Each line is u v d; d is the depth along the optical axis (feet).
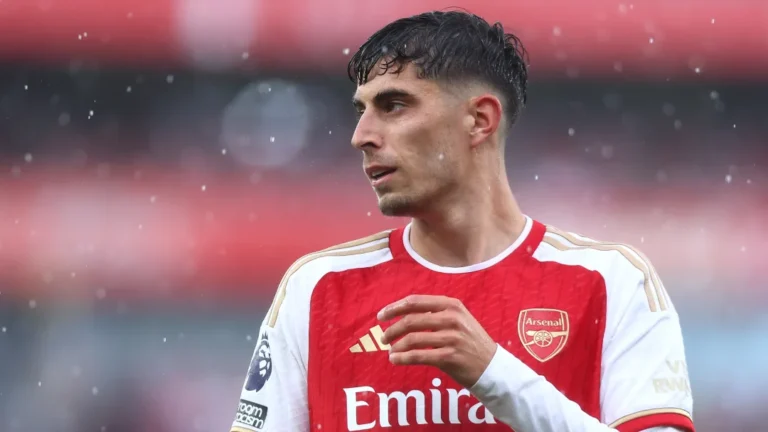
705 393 100.37
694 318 111.86
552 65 123.03
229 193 118.11
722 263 116.37
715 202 120.47
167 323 109.50
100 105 120.06
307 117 120.88
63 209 115.85
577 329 23.68
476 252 24.73
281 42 121.49
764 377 102.78
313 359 24.29
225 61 120.78
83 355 102.94
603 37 123.03
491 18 122.42
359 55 24.38
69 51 120.47
